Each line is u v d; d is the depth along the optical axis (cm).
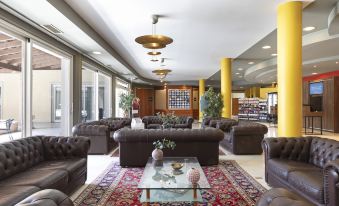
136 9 460
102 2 429
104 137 620
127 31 597
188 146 499
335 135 967
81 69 720
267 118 1661
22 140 357
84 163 391
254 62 1120
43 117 625
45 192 148
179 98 1948
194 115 1977
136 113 1452
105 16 494
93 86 924
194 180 290
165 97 1942
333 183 229
